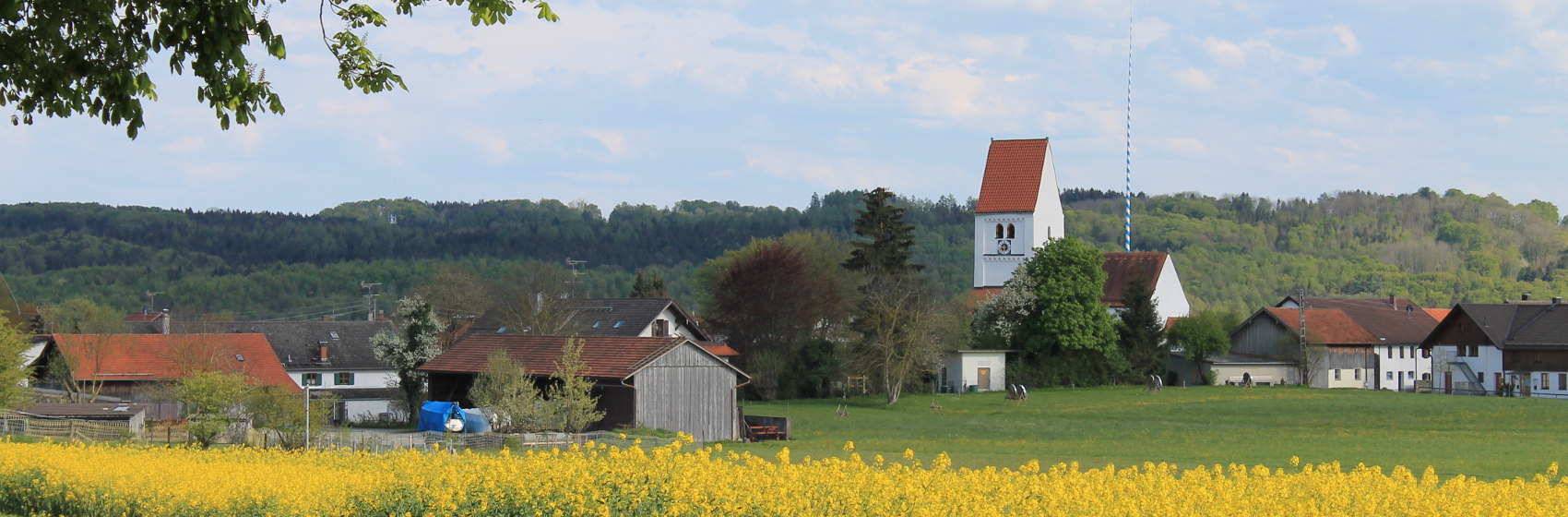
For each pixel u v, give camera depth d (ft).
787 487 73.51
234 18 45.91
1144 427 223.30
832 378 315.78
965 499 71.31
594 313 318.45
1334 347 395.96
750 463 80.33
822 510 72.23
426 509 85.92
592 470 81.25
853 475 76.33
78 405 216.74
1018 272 358.84
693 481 75.15
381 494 87.04
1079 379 345.51
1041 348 347.15
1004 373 343.05
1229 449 175.73
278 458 114.62
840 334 332.19
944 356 332.80
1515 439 190.39
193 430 164.86
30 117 48.78
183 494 91.76
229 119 49.21
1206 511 70.03
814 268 367.25
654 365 198.29
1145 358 353.51
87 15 45.93
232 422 169.48
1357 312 429.38
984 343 353.92
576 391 189.06
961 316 354.74
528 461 88.74
